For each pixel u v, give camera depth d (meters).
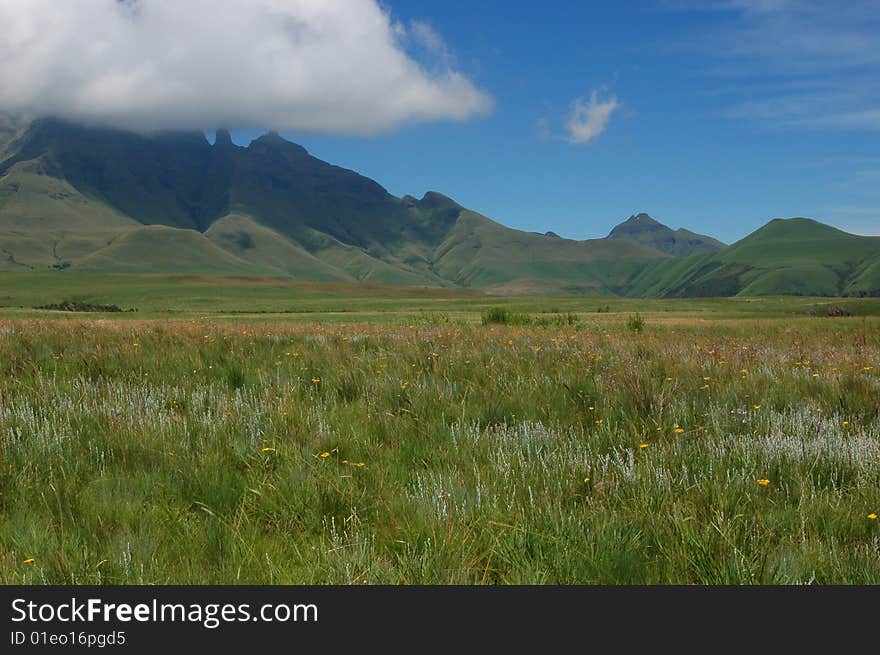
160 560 3.52
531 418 6.57
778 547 3.60
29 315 76.62
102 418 6.16
